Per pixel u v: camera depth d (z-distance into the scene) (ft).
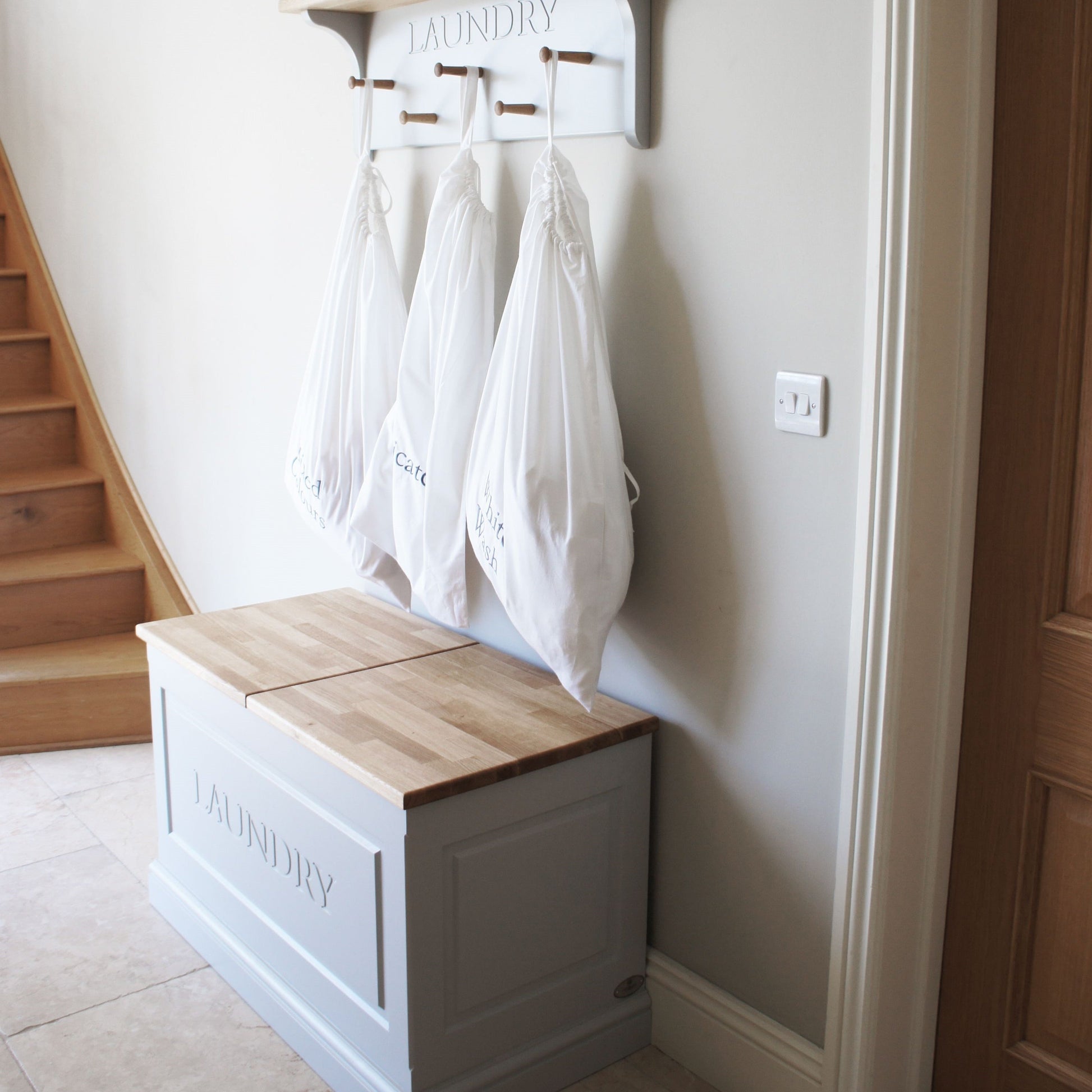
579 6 5.72
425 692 6.34
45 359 12.61
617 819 6.01
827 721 5.28
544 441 5.52
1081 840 4.93
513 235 6.54
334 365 7.06
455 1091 5.59
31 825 8.66
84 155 11.37
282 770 6.12
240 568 9.94
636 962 6.29
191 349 10.06
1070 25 4.41
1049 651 4.87
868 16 4.62
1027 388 4.77
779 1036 5.71
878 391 4.72
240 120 8.87
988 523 5.00
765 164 5.11
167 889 7.48
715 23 5.21
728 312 5.38
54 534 11.60
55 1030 6.38
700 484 5.67
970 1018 5.44
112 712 10.03
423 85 6.88
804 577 5.26
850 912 5.22
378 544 7.01
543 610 5.59
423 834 5.23
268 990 6.47
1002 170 4.70
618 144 5.78
